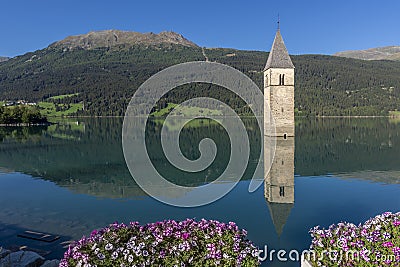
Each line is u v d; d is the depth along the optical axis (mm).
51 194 21797
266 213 16906
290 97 58906
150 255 6668
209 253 6754
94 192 22062
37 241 13539
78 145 54312
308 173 28094
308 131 80062
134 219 16328
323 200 19531
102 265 6473
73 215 17047
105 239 6867
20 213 17547
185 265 6645
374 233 7027
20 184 25422
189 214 17016
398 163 33094
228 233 7180
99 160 37844
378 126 96938
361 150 44281
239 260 6840
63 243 13336
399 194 20875
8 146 53688
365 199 19844
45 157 41000
